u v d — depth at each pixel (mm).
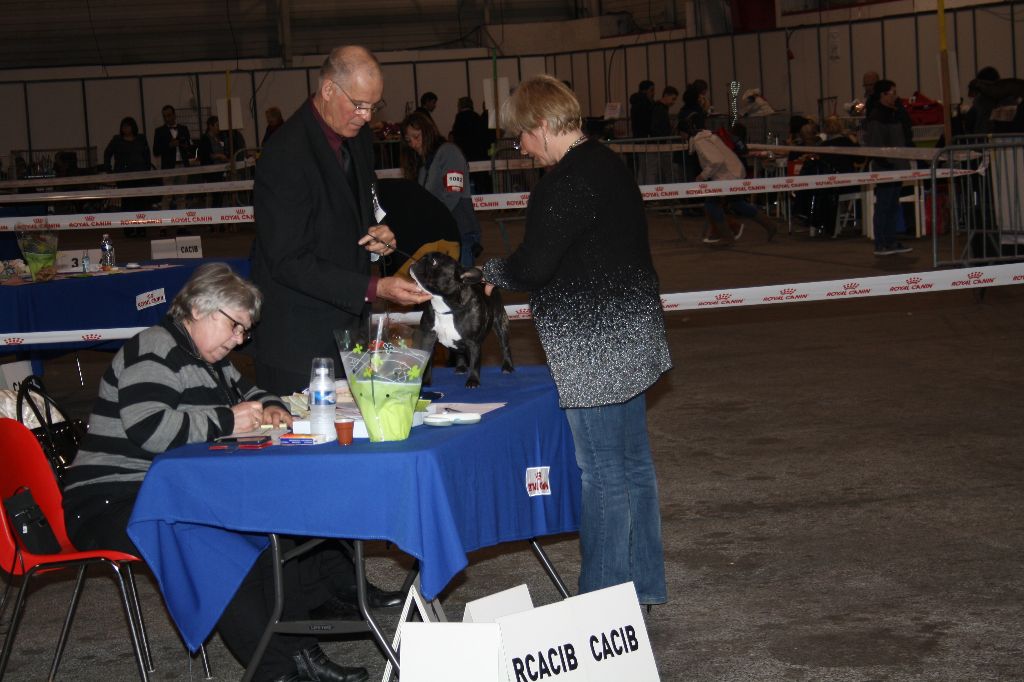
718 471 5891
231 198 20250
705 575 4520
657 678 3283
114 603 4664
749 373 8094
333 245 3998
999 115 14109
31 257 7098
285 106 24922
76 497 3715
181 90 24203
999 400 6922
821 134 18047
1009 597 4129
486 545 3391
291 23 25812
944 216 14492
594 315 3621
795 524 5031
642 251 3689
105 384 3721
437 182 8000
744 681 3602
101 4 24656
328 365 3385
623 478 3811
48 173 21000
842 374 7871
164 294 7457
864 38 20547
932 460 5836
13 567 3654
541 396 3811
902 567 4469
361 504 3090
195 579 3320
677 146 17578
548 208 3549
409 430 3262
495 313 4047
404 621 3377
